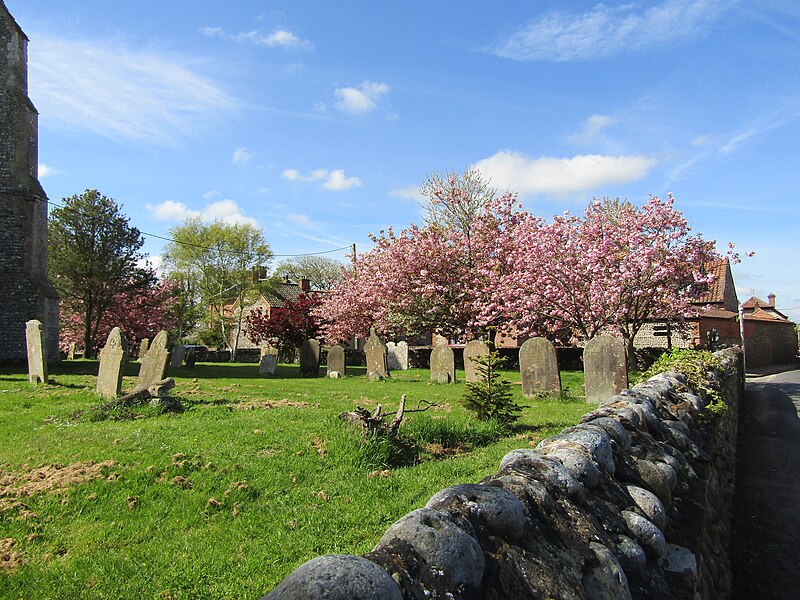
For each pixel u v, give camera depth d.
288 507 5.41
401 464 7.22
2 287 23.02
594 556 2.36
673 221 21.28
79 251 33.88
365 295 29.78
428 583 1.71
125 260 35.03
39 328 14.52
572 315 21.92
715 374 9.02
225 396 12.40
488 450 7.71
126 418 9.24
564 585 2.09
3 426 8.62
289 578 1.52
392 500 5.56
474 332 26.97
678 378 6.59
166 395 10.05
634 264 20.33
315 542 4.58
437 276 27.52
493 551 2.02
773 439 12.36
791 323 51.56
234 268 45.47
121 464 6.50
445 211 29.64
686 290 21.34
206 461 6.65
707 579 3.71
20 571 4.16
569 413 11.16
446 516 1.96
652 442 3.93
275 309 35.94
